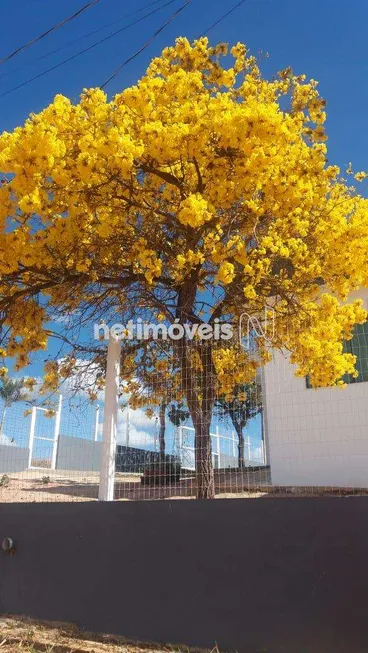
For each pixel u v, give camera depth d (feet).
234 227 26.81
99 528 18.13
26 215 24.32
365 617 13.57
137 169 25.34
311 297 28.73
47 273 25.84
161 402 21.91
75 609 17.97
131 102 22.99
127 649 16.33
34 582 19.01
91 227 25.94
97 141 22.27
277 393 31.76
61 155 21.84
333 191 29.32
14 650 16.39
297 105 26.76
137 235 26.94
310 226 27.55
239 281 26.58
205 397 22.39
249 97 23.94
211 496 20.10
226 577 15.61
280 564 14.92
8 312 27.50
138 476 19.81
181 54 26.45
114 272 27.71
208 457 20.67
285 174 24.02
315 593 14.30
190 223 22.63
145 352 27.27
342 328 28.37
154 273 25.16
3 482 25.27
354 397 33.42
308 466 31.32
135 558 17.21
